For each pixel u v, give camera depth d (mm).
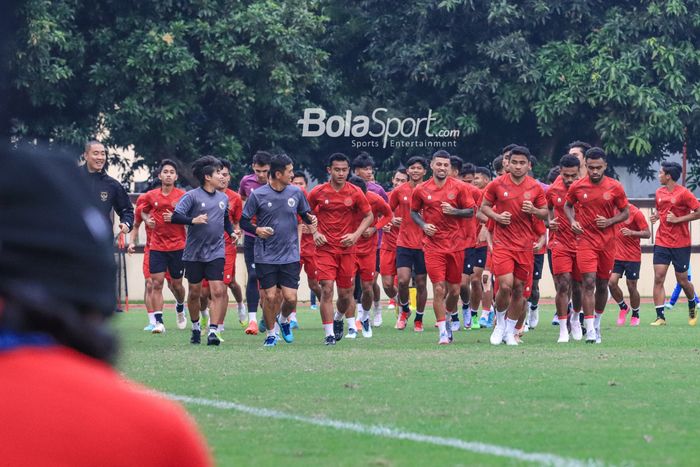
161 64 66375
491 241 38000
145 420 3480
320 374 23969
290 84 70438
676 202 42438
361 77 81062
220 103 70875
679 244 42844
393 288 41875
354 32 78500
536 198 31859
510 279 32094
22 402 3441
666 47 70250
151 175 70812
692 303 43469
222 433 16109
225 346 32625
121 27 67125
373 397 20109
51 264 3518
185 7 68750
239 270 62188
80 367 3551
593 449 14773
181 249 39500
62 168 3576
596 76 69250
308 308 56969
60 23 65250
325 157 79188
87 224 3555
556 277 33938
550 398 19953
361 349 31062
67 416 3438
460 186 32781
